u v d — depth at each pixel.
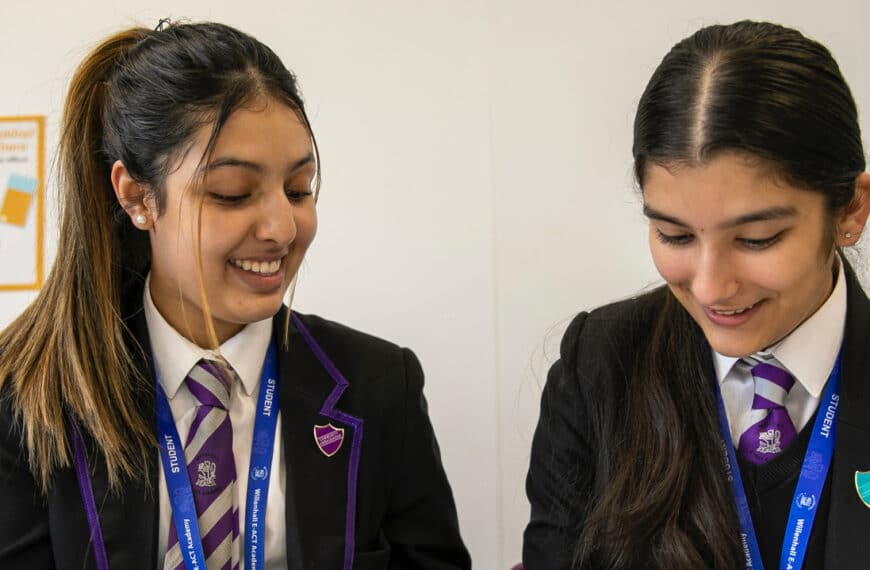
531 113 1.82
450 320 1.84
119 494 1.13
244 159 1.06
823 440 1.03
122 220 1.21
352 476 1.23
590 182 1.81
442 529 1.34
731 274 0.91
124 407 1.15
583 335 1.21
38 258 1.86
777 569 1.04
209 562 1.14
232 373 1.22
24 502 1.14
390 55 1.84
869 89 1.76
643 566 1.07
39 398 1.15
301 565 1.16
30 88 1.88
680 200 0.90
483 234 1.84
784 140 0.86
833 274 1.06
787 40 0.92
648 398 1.10
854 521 0.98
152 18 1.88
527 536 1.23
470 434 1.84
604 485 1.13
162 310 1.21
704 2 1.79
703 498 1.04
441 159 1.84
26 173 1.87
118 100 1.14
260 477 1.20
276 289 1.14
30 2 1.88
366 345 1.34
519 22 1.82
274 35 1.86
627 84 1.81
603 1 1.81
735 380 1.08
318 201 1.86
